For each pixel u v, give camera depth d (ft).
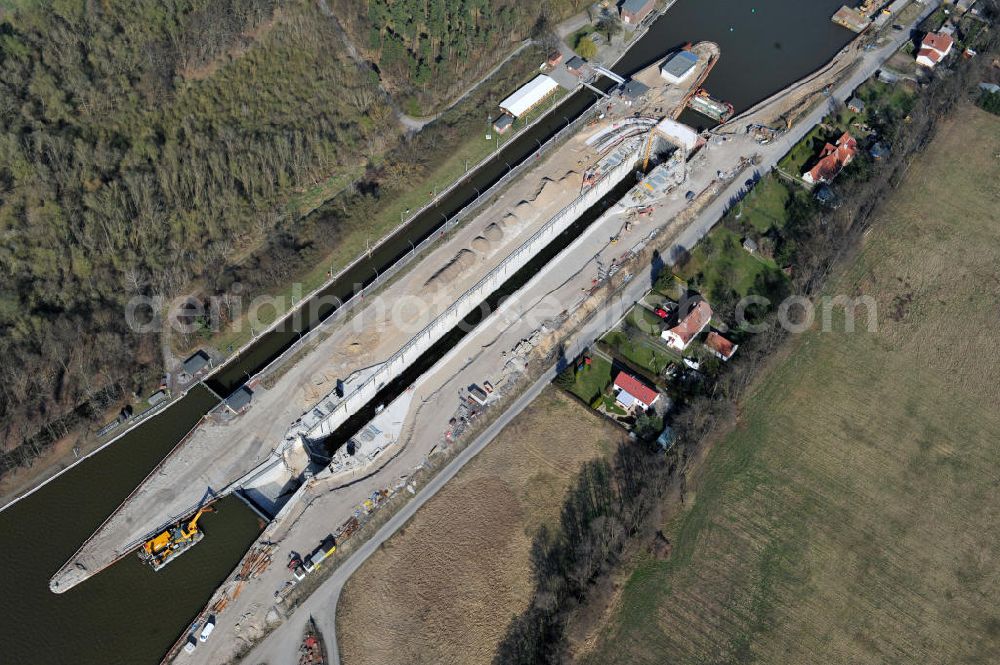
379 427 414.62
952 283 490.90
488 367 440.86
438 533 378.73
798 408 431.43
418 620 352.08
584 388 434.71
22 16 490.49
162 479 393.70
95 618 349.82
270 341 453.17
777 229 511.40
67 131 466.29
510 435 414.41
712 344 449.48
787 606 360.48
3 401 398.42
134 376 424.46
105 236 450.30
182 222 473.26
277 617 350.84
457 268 479.41
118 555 368.07
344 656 340.80
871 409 432.66
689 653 345.72
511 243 497.87
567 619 346.54
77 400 411.95
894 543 382.42
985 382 445.78
